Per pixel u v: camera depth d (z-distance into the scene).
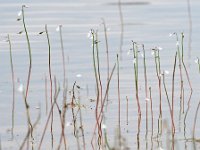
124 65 30.70
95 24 38.62
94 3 44.22
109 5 43.59
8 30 36.75
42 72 29.39
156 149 21.31
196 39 35.47
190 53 32.66
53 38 35.28
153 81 28.38
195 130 23.02
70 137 22.25
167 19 40.25
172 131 21.73
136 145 21.64
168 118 24.20
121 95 26.55
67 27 37.72
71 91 26.81
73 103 25.28
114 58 31.84
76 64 30.77
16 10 41.69
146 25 38.62
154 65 30.77
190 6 43.66
